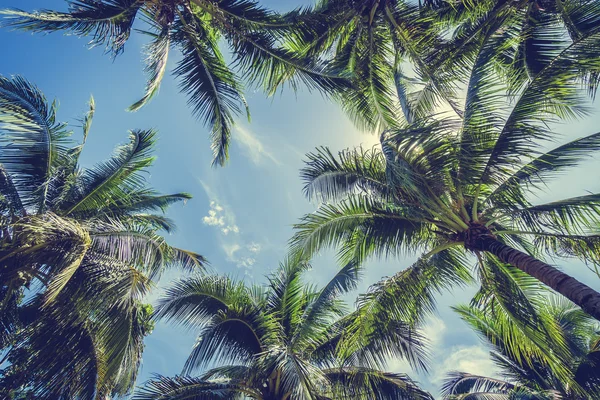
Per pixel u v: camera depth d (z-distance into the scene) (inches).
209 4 434.9
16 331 354.9
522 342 378.9
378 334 378.6
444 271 379.6
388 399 394.9
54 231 299.3
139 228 358.0
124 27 437.1
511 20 407.2
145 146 435.2
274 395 402.6
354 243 409.4
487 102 330.6
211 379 415.8
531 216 347.9
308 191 387.5
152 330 445.1
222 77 479.2
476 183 348.5
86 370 335.9
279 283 462.9
